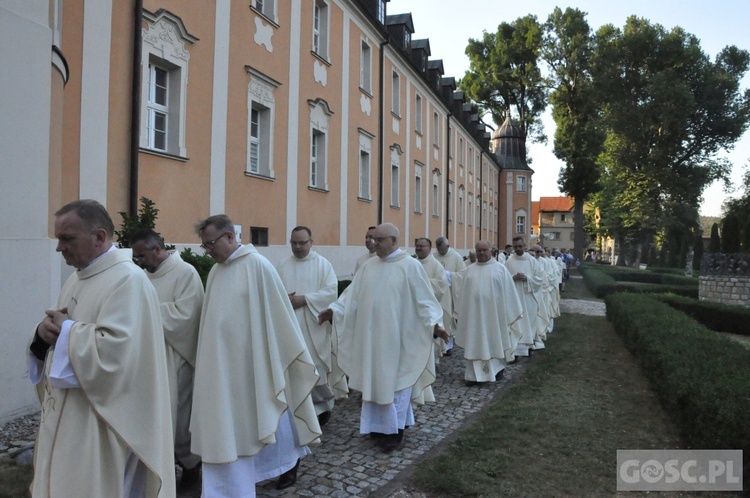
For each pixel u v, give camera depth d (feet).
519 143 148.25
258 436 11.52
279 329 12.18
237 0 32.19
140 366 8.46
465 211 100.58
